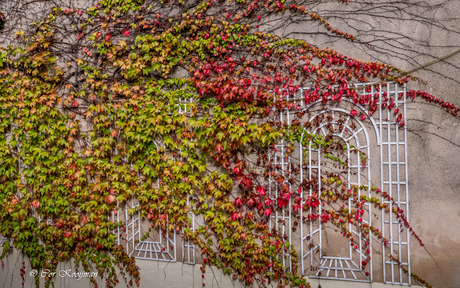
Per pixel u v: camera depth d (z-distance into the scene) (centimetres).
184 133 340
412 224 299
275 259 329
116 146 358
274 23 324
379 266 307
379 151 306
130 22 351
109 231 373
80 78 369
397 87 300
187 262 356
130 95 353
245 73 332
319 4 315
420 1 294
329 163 317
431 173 296
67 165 371
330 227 319
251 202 325
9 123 385
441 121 293
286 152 326
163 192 352
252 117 332
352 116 312
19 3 381
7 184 391
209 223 344
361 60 306
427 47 294
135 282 370
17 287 404
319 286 320
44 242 393
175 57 346
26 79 375
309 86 319
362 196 307
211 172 340
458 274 288
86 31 366
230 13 330
